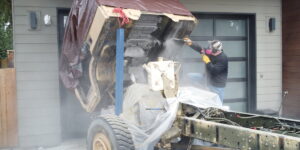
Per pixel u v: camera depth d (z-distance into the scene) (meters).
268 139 3.41
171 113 4.52
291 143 3.22
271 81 8.68
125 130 4.31
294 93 8.47
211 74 6.77
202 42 8.23
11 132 6.73
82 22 5.12
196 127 4.22
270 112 8.32
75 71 5.52
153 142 4.50
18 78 6.71
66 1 6.91
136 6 5.03
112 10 4.66
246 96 8.77
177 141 4.71
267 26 8.55
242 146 3.65
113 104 5.39
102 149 4.43
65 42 5.76
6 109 6.68
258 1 8.43
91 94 5.34
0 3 9.41
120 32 4.68
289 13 8.48
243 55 8.67
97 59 5.07
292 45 8.46
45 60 6.84
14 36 6.66
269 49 8.62
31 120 6.81
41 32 6.80
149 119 4.71
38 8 6.75
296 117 8.47
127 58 5.45
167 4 5.53
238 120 4.56
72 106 7.24
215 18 8.33
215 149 4.39
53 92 6.91
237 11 8.26
